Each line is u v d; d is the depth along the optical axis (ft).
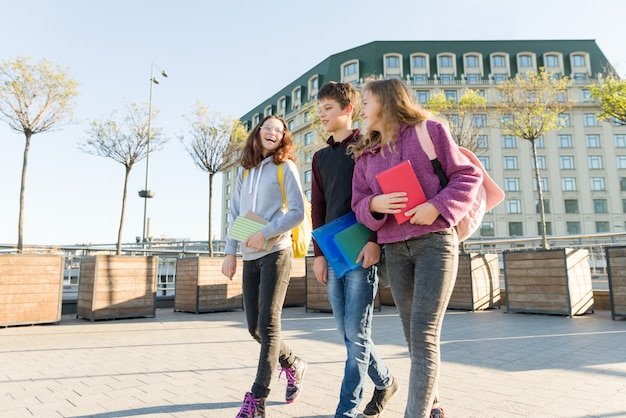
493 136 147.43
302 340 16.72
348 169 7.64
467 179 5.45
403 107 5.97
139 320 24.95
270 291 7.83
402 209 5.49
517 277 25.22
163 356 13.53
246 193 8.87
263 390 7.22
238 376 10.66
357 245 6.81
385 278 7.32
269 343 7.54
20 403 8.42
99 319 24.64
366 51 156.97
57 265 23.30
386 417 7.30
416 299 5.45
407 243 5.73
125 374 10.95
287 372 8.37
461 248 35.68
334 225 7.27
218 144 37.99
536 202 144.36
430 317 5.31
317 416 7.48
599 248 31.76
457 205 5.23
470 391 8.74
